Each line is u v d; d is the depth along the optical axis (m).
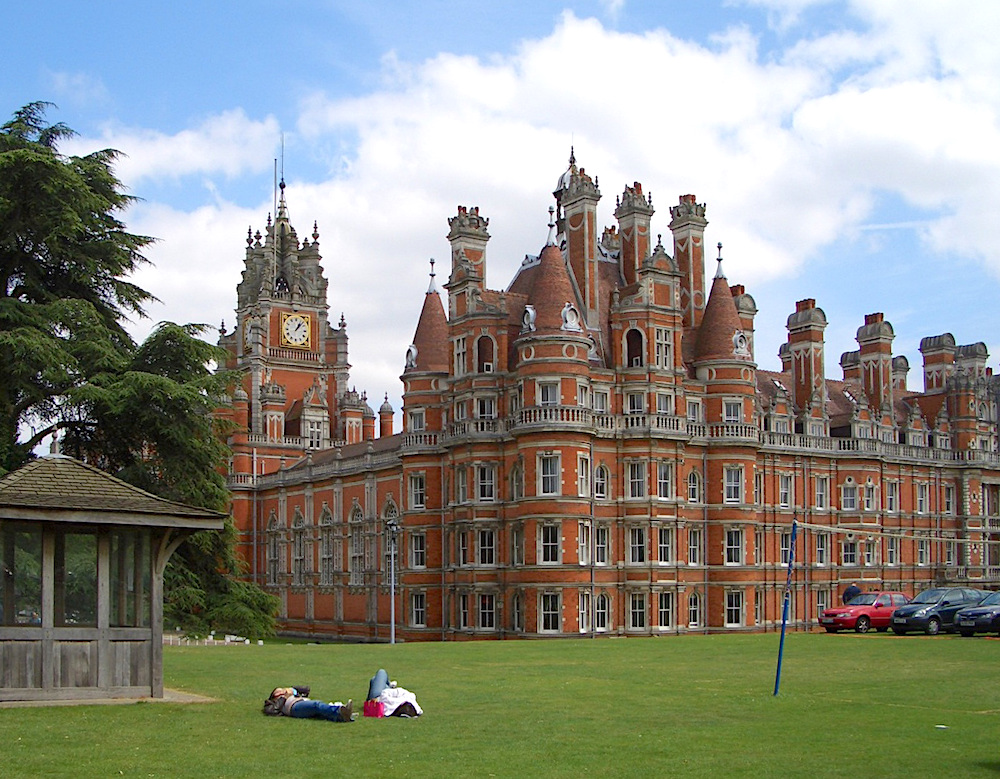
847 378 111.19
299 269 138.25
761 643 56.97
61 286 56.03
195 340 57.31
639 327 83.94
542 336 78.88
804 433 94.50
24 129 55.53
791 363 100.50
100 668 30.09
